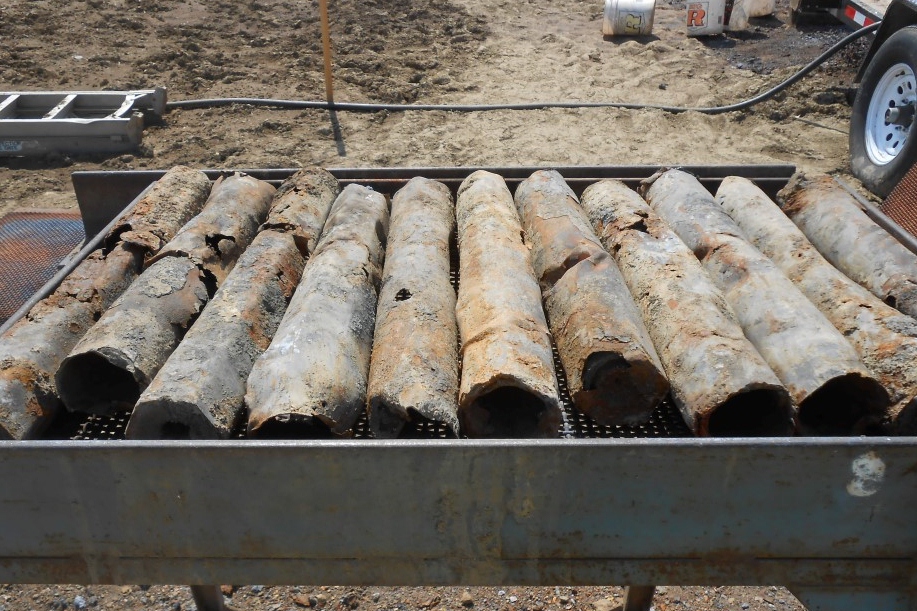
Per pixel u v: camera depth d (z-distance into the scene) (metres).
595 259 2.57
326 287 2.51
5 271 4.64
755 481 1.92
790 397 2.07
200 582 2.13
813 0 10.49
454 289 2.82
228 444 1.88
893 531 2.00
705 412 2.08
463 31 10.68
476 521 2.00
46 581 2.12
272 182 3.51
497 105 8.11
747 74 8.99
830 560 2.05
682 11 11.93
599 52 9.88
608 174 3.54
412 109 8.04
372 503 1.97
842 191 3.12
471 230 2.94
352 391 2.20
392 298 2.54
